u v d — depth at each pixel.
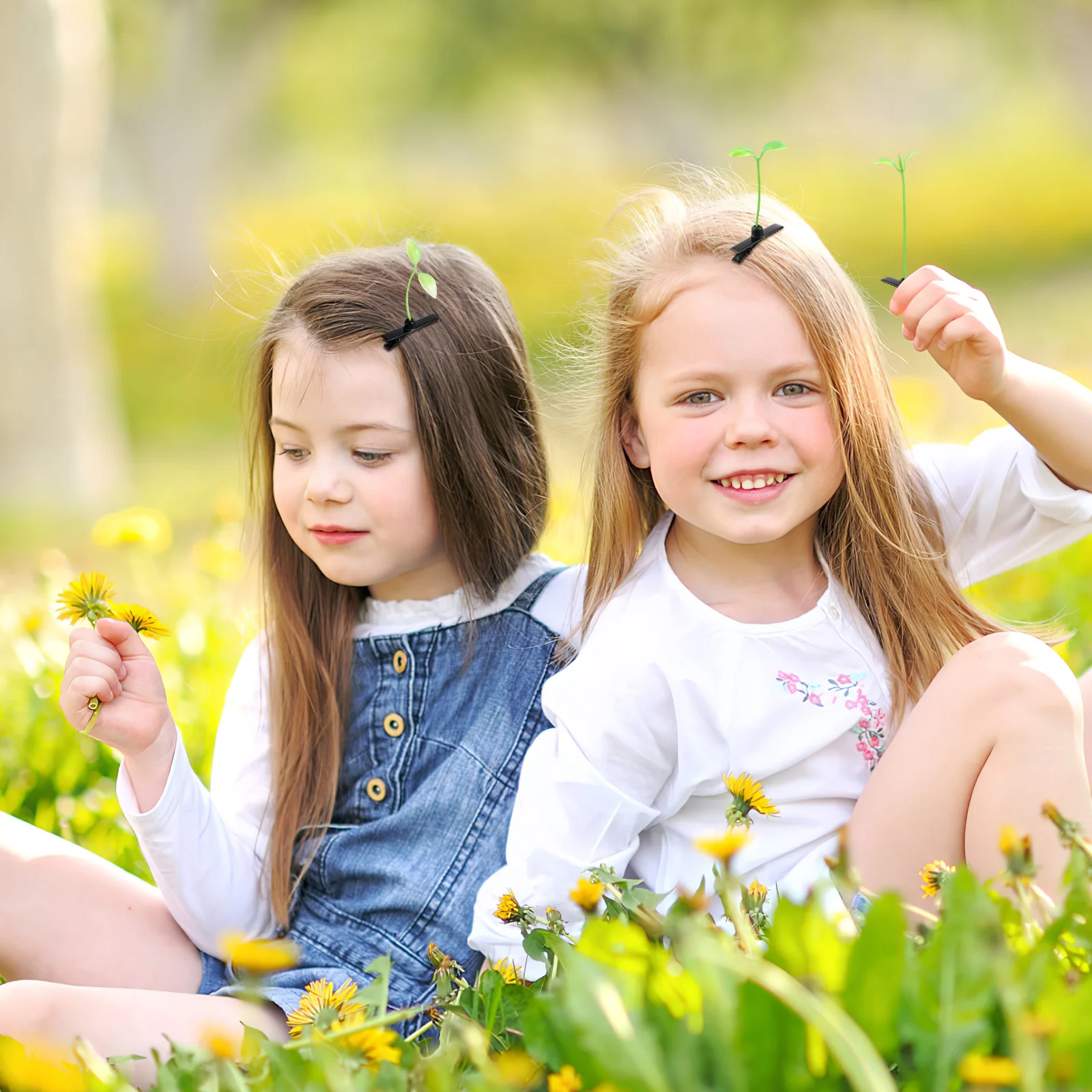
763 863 2.50
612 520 2.75
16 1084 1.58
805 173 30.91
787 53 26.94
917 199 27.50
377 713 2.85
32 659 4.19
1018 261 21.50
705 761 2.51
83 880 2.67
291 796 2.84
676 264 2.59
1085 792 2.21
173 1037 2.30
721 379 2.49
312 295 2.77
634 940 1.73
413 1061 1.88
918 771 2.29
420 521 2.74
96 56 12.92
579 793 2.47
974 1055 1.51
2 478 13.08
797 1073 1.52
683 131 29.00
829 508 2.70
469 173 34.34
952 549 2.79
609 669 2.55
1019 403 2.46
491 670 2.84
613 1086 1.49
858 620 2.66
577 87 28.70
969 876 1.64
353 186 34.19
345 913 2.76
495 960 2.44
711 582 2.65
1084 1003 1.49
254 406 2.93
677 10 25.36
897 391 5.68
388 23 26.17
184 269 24.98
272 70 25.16
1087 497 2.61
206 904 2.70
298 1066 1.73
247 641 4.46
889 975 1.54
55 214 13.02
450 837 2.74
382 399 2.69
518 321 3.03
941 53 31.44
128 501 12.25
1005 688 2.25
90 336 14.12
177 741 2.68
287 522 2.79
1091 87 31.45
